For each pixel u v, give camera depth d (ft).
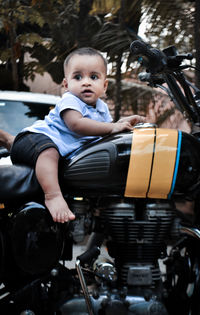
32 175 6.19
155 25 18.03
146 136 6.01
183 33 17.75
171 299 6.39
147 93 20.07
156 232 6.12
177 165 5.95
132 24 18.79
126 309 5.99
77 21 20.83
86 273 6.15
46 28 25.05
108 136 6.24
